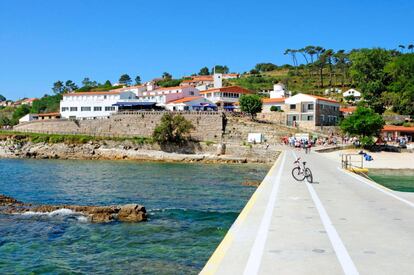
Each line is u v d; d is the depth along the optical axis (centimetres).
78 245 2583
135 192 4962
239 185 5609
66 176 6694
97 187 5412
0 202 3956
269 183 2886
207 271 959
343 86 19862
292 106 11894
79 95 14100
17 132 12231
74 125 12300
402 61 15638
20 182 5912
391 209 1866
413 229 1441
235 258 1065
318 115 11700
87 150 10875
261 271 964
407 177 6038
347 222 1552
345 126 9612
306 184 2888
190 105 12925
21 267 2184
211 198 4497
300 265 1013
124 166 8644
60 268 2164
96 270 2128
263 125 10894
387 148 9088
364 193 2434
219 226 3102
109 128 11894
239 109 13200
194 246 2556
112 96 13862
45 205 3806
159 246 2555
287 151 8269
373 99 13875
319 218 1623
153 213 3572
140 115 11569
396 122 12588
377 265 1022
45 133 11919
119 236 2794
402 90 14162
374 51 16338
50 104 19088
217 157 9806
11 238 2748
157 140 10625
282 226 1459
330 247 1188
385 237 1316
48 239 2727
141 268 2148
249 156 9700
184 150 10500
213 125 10944
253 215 1652
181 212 3628
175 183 5831
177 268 2142
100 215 3362
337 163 5369
